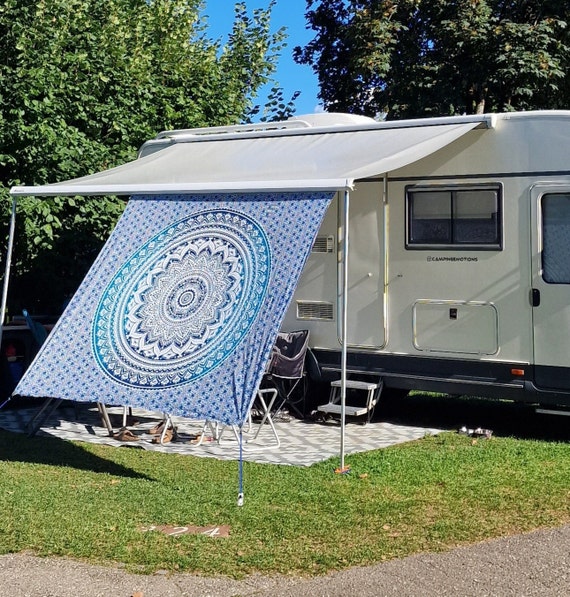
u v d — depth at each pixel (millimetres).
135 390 7203
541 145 8742
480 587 5020
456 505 6566
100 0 14414
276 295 7066
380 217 9648
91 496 6828
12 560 5488
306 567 5340
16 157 11133
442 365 9336
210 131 10812
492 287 9016
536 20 17656
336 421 10062
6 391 10891
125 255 8031
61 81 11500
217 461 8078
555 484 7109
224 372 6938
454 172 9211
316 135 9766
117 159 12414
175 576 5227
